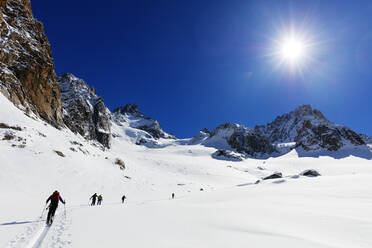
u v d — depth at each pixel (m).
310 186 26.30
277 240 6.95
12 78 51.19
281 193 23.16
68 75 129.50
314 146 198.25
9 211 13.07
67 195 28.83
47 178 31.88
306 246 6.25
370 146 174.25
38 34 68.50
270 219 11.05
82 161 45.28
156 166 105.88
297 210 13.49
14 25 60.28
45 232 8.26
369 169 112.69
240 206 16.69
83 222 10.07
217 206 17.41
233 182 89.94
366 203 14.66
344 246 6.40
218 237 7.34
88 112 109.50
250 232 8.17
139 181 53.41
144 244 6.35
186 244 6.41
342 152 172.50
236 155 176.50
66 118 83.62
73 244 6.33
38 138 40.19
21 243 6.78
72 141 54.75
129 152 145.50
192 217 11.81
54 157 38.50
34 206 17.11
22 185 26.64
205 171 103.69
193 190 58.16
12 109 42.94
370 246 6.44
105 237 7.15
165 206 18.56
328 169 121.38
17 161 31.25
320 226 9.29
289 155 195.12
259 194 24.69
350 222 9.80
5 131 35.50
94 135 106.19
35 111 54.94
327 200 16.98
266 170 130.38
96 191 35.50
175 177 83.62
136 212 14.09
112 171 51.50
